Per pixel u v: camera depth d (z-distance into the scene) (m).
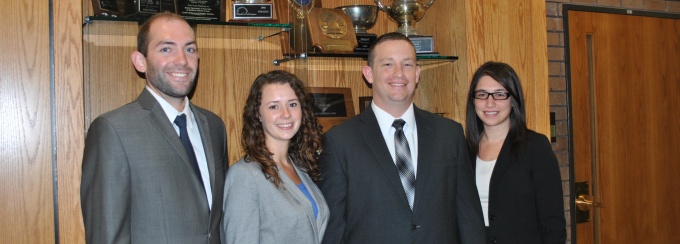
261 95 1.80
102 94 2.12
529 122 2.57
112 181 1.50
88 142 1.57
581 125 3.25
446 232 1.87
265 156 1.75
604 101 3.31
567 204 3.22
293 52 2.31
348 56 2.41
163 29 1.65
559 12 3.21
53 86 1.79
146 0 1.97
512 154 2.08
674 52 3.53
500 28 2.54
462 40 2.52
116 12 1.97
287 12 2.28
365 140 1.91
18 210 1.75
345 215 1.87
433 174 1.89
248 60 2.42
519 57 2.57
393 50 1.92
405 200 1.84
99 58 2.11
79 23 1.82
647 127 3.43
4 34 1.74
